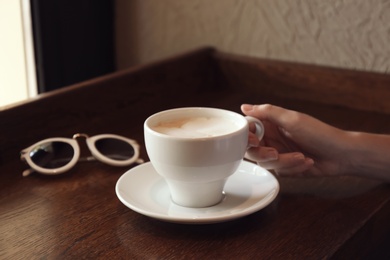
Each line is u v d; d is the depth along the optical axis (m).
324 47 1.00
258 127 0.64
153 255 0.56
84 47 1.15
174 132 0.60
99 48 1.18
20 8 1.07
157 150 0.58
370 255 0.69
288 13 1.01
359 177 0.72
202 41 1.12
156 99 1.00
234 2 1.06
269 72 1.04
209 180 0.59
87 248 0.57
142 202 0.62
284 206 0.65
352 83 0.96
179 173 0.58
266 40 1.05
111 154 0.76
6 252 0.57
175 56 1.03
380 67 0.96
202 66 1.08
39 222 0.62
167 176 0.60
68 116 0.86
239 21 1.07
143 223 0.61
